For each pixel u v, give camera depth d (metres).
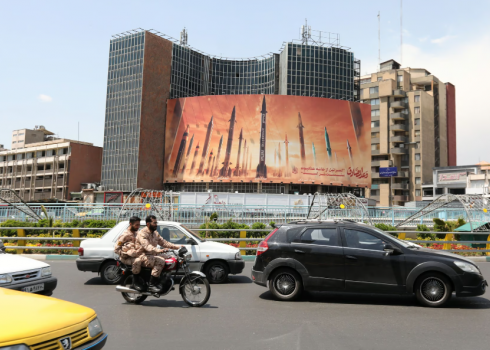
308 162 69.06
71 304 4.01
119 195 70.94
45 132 97.25
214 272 10.28
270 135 69.12
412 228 22.53
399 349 5.04
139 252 7.53
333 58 83.25
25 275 6.71
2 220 22.34
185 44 85.50
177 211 22.34
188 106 73.12
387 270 7.77
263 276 8.31
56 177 80.38
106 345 5.15
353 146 70.88
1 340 3.05
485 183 71.62
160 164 76.50
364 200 42.31
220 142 69.88
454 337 5.58
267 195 39.66
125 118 77.31
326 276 8.01
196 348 5.05
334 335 5.65
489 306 7.68
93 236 18.12
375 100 90.19
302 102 70.00
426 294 7.64
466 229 18.95
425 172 85.31
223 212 23.03
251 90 88.81
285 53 82.31
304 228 8.45
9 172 87.81
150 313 6.98
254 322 6.38
